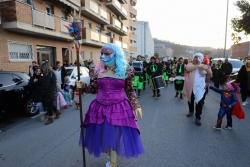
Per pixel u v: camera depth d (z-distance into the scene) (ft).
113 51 8.67
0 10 35.32
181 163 10.92
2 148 13.64
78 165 10.91
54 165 11.02
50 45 49.42
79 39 9.30
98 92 9.21
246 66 25.03
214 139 14.35
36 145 13.92
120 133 8.55
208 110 23.02
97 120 8.64
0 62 35.78
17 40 39.34
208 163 10.92
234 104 15.74
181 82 30.30
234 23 90.84
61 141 14.47
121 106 8.79
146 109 23.67
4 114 19.33
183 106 25.26
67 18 56.49
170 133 15.56
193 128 16.76
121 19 116.88
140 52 212.64
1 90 19.16
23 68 40.75
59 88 21.03
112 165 8.85
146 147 13.00
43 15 41.93
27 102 21.61
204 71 17.35
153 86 31.55
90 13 65.82
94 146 8.69
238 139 14.35
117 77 8.80
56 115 20.76
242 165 10.71
